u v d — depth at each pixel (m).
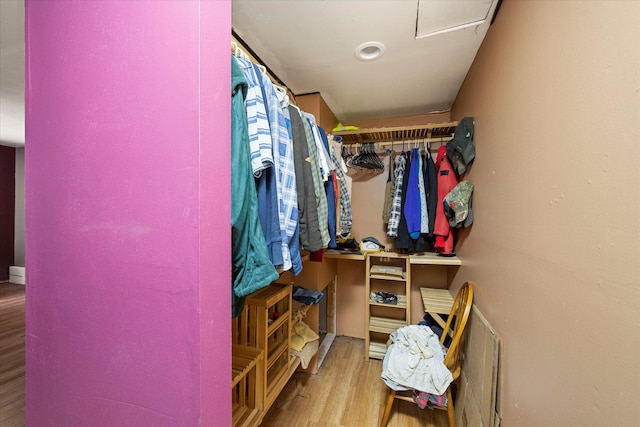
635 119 0.50
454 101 2.23
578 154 0.67
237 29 1.35
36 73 0.70
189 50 0.55
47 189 0.70
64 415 0.69
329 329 2.68
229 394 0.66
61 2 0.67
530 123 0.91
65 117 0.67
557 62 0.76
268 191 0.89
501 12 1.17
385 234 2.56
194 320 0.55
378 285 2.57
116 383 0.63
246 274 0.76
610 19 0.57
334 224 1.54
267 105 0.95
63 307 0.68
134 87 0.59
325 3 1.18
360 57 1.61
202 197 0.55
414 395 1.44
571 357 0.68
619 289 0.53
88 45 0.64
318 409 1.67
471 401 1.31
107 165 0.62
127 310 0.61
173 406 0.57
